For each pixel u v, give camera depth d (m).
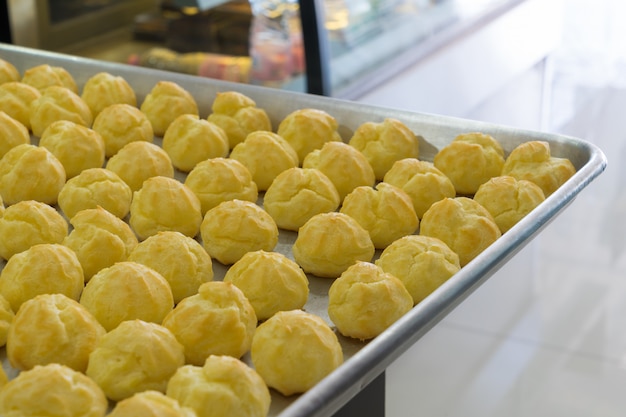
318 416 1.01
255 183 1.77
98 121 1.93
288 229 1.66
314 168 1.75
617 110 4.17
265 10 2.79
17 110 1.99
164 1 2.95
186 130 1.86
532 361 2.67
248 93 2.00
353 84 2.69
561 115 4.12
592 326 2.86
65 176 1.77
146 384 1.18
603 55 4.34
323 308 1.43
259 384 1.13
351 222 1.53
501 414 2.42
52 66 2.20
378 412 1.55
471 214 1.56
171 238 1.47
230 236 1.54
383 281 1.34
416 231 1.63
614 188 3.69
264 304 1.39
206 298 1.29
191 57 2.94
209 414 1.09
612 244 3.32
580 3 4.30
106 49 2.94
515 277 3.10
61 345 1.23
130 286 1.33
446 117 1.84
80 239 1.50
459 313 2.88
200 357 1.25
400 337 1.12
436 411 2.36
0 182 1.72
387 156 1.80
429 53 3.02
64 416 1.07
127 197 1.69
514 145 1.77
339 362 1.24
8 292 1.38
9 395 1.08
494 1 3.44
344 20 2.76
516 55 3.55
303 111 1.89
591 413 2.47
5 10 2.62
